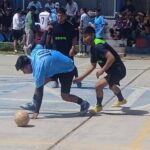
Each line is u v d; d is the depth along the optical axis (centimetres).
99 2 3347
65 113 1368
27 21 2886
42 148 1032
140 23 3155
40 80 1260
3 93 1692
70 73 1310
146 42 3130
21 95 1652
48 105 1478
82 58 2875
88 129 1194
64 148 1033
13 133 1152
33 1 3216
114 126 1224
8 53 3072
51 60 1262
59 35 1642
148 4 3397
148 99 1595
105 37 3027
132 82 1970
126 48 3091
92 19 3105
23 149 1026
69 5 3048
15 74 2188
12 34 3188
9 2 3356
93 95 1661
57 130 1181
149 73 2245
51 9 2989
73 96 1333
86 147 1041
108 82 1326
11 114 1359
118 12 3262
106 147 1043
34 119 1289
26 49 1978
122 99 1431
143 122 1266
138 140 1101
